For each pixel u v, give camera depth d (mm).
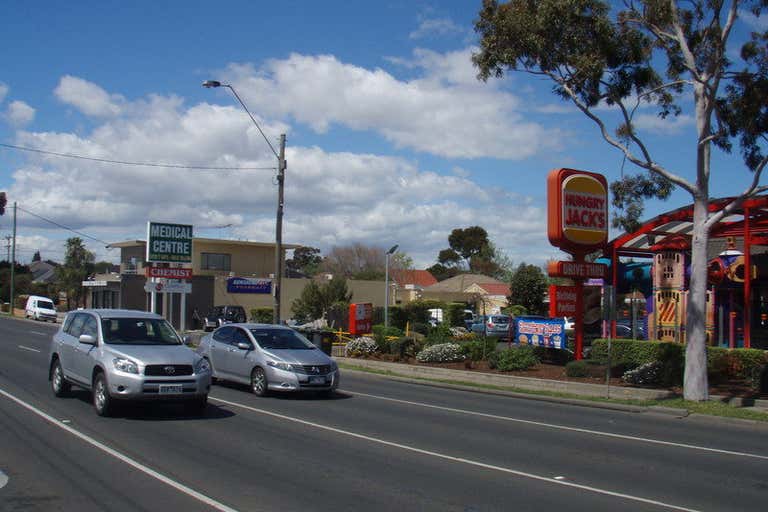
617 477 8844
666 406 15844
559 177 22047
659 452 10719
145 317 13383
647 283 27375
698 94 16469
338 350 28453
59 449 9305
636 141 16516
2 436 10023
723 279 24109
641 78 16297
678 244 24172
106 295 55656
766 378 17453
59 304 70500
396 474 8578
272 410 13555
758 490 8312
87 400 13688
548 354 24047
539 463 9578
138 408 13062
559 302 22547
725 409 15250
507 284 70688
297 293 56156
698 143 16219
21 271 96938
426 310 49500
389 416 13555
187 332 43562
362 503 7223
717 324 25984
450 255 103250
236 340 16938
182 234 44906
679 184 16516
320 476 8336
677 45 17438
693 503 7648
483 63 16500
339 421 12578
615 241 23688
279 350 15969
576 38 15688
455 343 25578
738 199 15773
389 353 27250
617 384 19219
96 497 7129
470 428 12500
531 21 15773
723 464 9898
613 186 17828
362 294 59344
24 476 7883
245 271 57094
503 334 39500
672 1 16188
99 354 12148
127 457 8945
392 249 35531
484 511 7082
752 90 15797
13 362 20969
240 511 6797
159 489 7496
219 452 9445
